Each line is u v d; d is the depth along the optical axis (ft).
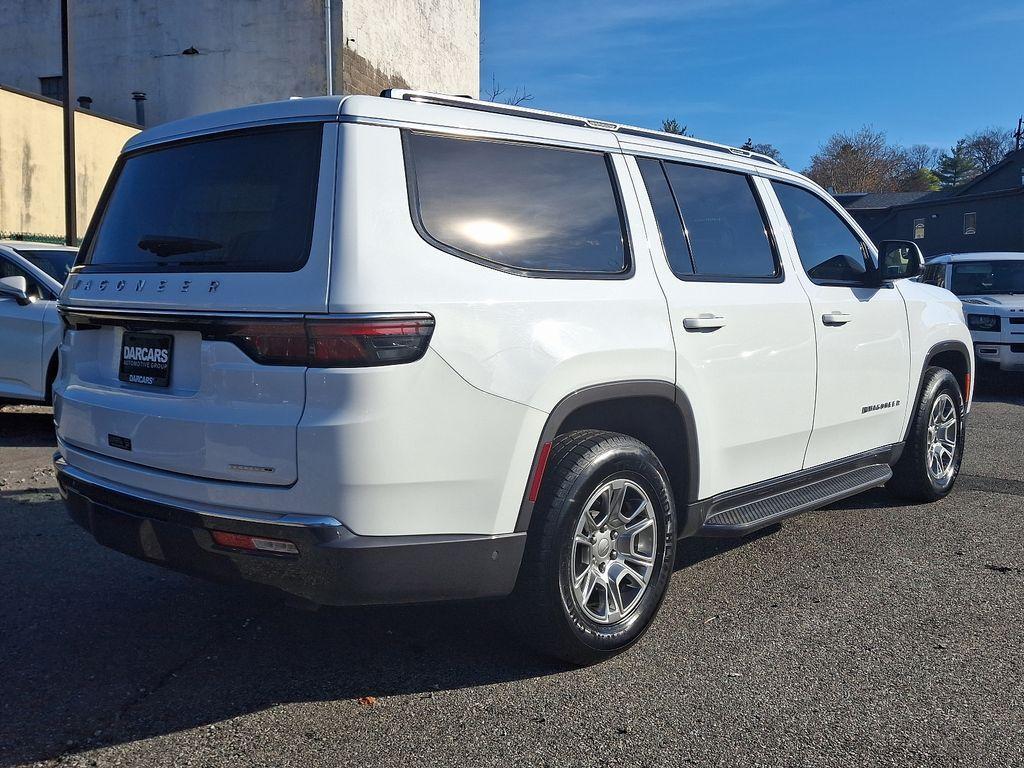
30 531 16.74
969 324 38.50
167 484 9.99
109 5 76.59
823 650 11.82
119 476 10.60
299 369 9.11
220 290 9.64
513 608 10.66
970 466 23.17
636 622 11.57
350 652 11.73
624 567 11.48
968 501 19.61
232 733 9.63
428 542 9.55
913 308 17.83
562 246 11.16
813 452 15.38
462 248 10.07
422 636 12.23
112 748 9.32
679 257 12.76
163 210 10.96
